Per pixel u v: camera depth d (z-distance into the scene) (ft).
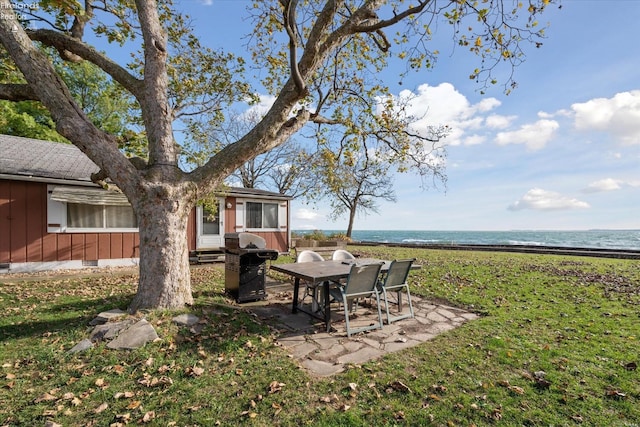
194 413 7.82
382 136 23.09
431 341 12.76
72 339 11.84
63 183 29.63
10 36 13.17
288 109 15.97
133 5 19.51
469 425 7.45
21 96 14.56
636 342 12.40
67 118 13.32
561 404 8.30
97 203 30.83
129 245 33.91
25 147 33.40
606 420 7.60
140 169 15.17
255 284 18.92
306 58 16.01
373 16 17.38
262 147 16.08
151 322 12.69
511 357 11.07
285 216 47.65
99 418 7.61
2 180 27.20
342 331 14.03
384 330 14.20
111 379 9.30
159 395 8.58
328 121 20.49
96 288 21.52
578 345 12.12
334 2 15.85
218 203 40.50
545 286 23.25
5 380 9.18
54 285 22.44
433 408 8.13
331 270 15.67
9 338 12.17
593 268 32.14
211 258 37.24
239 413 7.84
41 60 13.58
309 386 9.18
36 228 28.71
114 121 62.80
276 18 19.13
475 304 18.34
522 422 7.57
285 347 12.14
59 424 7.34
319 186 75.10
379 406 8.21
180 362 10.34
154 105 15.15
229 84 24.17
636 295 20.43
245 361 10.66
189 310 14.20
